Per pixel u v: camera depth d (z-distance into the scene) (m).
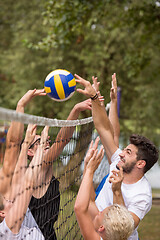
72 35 11.83
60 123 3.79
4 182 3.50
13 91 19.70
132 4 12.03
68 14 11.05
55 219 4.21
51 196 4.10
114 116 5.11
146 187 4.04
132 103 19.03
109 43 17.08
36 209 3.84
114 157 4.45
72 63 17.52
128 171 4.01
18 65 19.00
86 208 3.43
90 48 17.69
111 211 3.31
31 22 19.48
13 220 3.30
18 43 19.78
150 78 16.55
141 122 18.73
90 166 3.61
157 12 11.52
